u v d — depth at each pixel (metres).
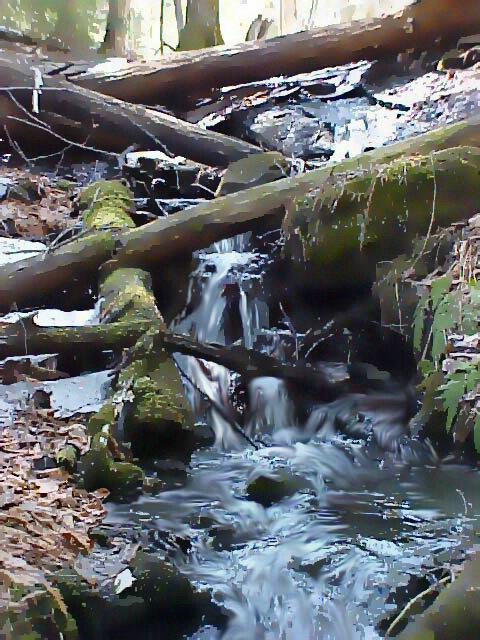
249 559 3.18
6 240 6.27
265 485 3.77
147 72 8.27
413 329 4.52
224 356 4.39
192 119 9.05
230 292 5.60
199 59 8.20
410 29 7.75
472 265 4.41
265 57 8.10
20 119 7.89
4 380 4.50
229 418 4.78
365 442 4.54
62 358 4.66
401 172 4.91
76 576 2.65
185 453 4.03
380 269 4.86
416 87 8.34
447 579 2.74
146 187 7.22
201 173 7.30
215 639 2.75
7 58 7.71
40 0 17.72
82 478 3.54
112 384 4.32
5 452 3.68
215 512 3.53
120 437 3.88
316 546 3.28
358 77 9.07
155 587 2.70
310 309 5.39
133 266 5.19
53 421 4.06
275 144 7.88
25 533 2.93
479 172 4.89
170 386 4.14
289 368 4.51
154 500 3.54
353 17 23.55
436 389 4.19
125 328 4.35
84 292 5.34
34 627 2.32
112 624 2.57
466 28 7.71
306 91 9.30
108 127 7.62
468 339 4.14
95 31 19.20
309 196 5.11
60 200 7.36
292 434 4.77
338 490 3.90
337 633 2.76
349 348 5.08
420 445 4.27
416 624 2.12
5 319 5.02
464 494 3.81
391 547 3.25
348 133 7.86
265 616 2.86
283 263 5.35
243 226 5.23
